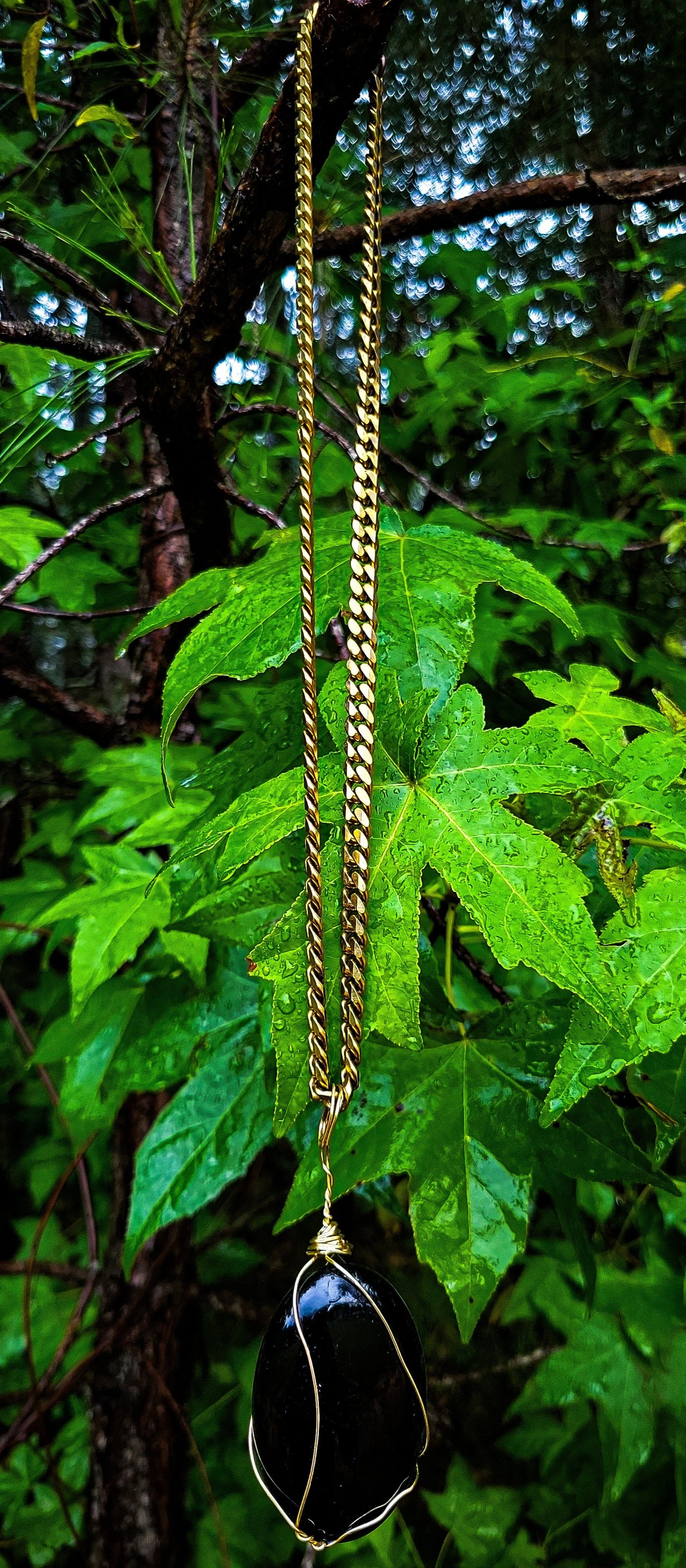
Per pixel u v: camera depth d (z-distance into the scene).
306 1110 0.21
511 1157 0.19
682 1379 0.36
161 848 0.32
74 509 0.46
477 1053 0.20
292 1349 0.16
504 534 0.36
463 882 0.16
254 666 0.17
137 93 0.35
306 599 0.17
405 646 0.18
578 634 0.18
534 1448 0.49
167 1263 0.42
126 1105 0.41
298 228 0.19
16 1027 0.41
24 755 0.50
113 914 0.24
